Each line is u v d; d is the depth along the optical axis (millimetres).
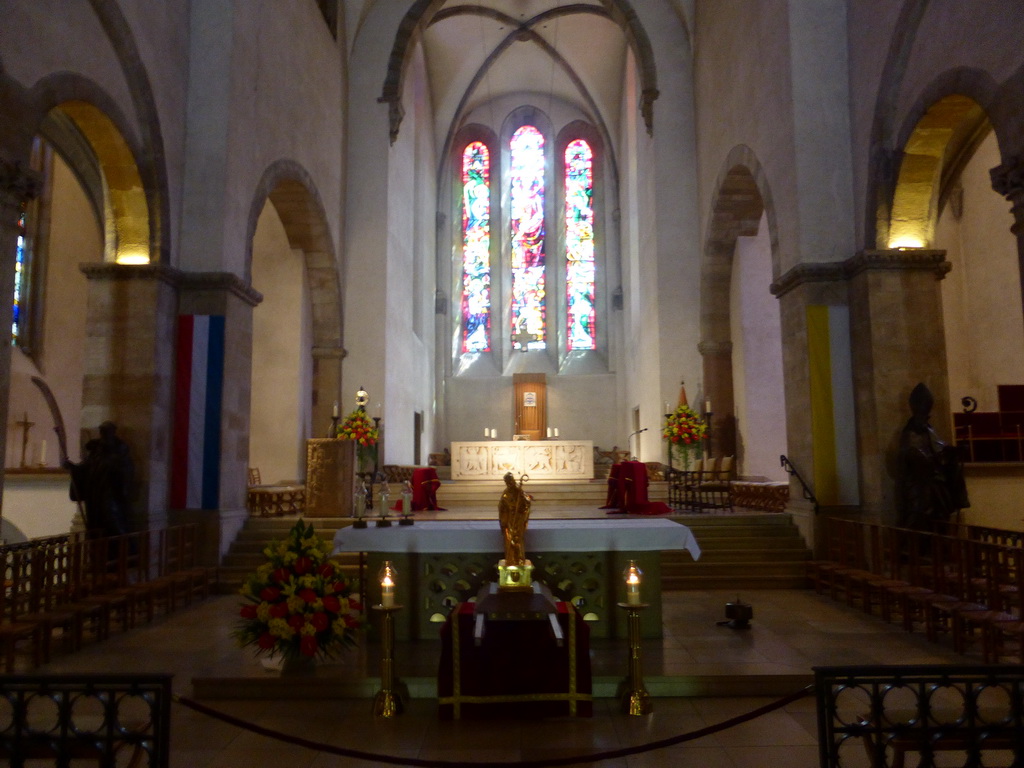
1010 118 8078
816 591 10672
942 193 15289
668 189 19391
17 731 3512
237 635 6559
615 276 28375
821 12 12109
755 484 14812
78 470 10102
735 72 15453
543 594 5879
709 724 5566
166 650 7609
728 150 16078
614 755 4090
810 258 11789
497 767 4035
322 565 6562
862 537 10117
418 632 7484
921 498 10133
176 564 10742
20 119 8078
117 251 11344
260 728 3943
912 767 4816
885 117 10836
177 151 11766
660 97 19609
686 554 11555
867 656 6965
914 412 10438
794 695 3996
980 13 8641
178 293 11766
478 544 7105
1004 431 13008
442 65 26328
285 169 14750
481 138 29969
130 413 11008
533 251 29438
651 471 18625
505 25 24781
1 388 7621
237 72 12398
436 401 27828
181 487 11539
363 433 15914
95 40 9617
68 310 18625
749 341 17891
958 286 18859
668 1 19859
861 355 11281
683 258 19250
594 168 29516
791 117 12102
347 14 19344
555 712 5734
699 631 7980
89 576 8891
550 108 29828
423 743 5234
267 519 12547
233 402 12070
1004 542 8516
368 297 18984
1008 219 17656
